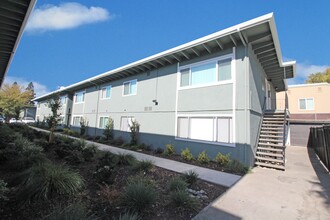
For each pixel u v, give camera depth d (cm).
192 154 1000
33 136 1144
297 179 664
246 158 819
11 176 466
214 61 977
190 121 1044
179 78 1128
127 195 377
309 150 1509
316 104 1991
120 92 1605
